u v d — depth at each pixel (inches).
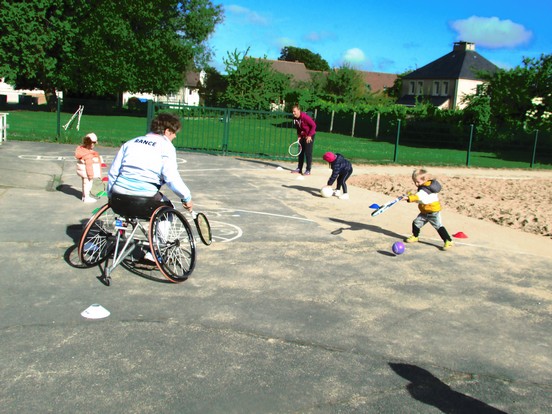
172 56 1865.2
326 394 147.3
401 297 225.1
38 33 1496.1
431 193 298.8
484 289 241.1
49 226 295.0
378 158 871.7
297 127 578.6
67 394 139.6
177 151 734.5
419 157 949.8
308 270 252.4
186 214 351.3
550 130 1157.1
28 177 435.5
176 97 2716.5
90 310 188.5
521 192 579.8
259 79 1873.8
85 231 228.4
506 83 1202.0
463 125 1164.5
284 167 645.3
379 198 457.7
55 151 647.1
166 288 218.7
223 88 2154.3
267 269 250.1
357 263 268.1
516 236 348.5
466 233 346.6
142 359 159.9
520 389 156.5
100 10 1579.7
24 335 170.4
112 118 1584.6
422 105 1440.7
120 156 223.1
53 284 214.8
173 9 1971.0
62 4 1542.8
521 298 232.2
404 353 174.4
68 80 1576.0
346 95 2266.2
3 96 1968.5
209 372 155.0
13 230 283.3
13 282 213.9
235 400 141.7
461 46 2662.4
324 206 406.6
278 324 190.5
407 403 145.3
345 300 217.8
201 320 190.1
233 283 229.1
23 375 147.1
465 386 156.2
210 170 568.7
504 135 1073.5
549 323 206.7
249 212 370.0
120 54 1641.2
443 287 240.7
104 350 163.9
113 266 219.1
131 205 219.1
